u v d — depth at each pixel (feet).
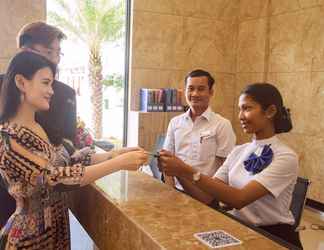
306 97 15.05
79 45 17.35
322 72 14.32
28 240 3.99
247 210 5.12
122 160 4.14
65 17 17.10
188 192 5.76
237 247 2.96
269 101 4.99
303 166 15.25
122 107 17.48
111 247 4.09
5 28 14.07
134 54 16.92
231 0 18.52
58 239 4.47
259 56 17.34
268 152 5.00
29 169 3.72
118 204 3.98
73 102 5.63
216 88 18.79
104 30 17.40
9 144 3.72
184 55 17.92
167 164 4.83
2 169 3.80
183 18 17.69
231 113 19.17
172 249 2.89
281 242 3.37
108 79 17.58
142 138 16.03
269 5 16.75
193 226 3.38
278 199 4.96
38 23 5.73
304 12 14.99
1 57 14.08
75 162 4.71
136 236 3.39
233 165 5.63
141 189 4.60
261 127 5.08
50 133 4.45
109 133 17.67
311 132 14.88
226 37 18.70
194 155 8.09
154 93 16.16
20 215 4.00
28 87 3.82
